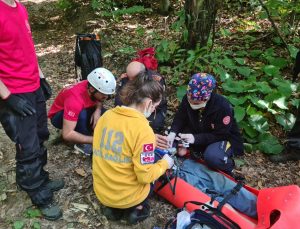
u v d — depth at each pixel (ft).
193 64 13.88
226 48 15.93
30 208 9.09
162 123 11.29
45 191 8.79
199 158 9.98
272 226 7.30
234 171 10.49
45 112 9.12
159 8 21.70
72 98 10.05
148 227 8.63
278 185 10.08
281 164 10.84
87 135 10.77
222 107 9.30
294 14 15.98
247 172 10.49
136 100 7.64
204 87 8.83
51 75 16.15
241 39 16.70
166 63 15.12
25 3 26.58
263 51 15.52
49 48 19.31
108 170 7.91
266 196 8.18
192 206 8.41
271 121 12.01
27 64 7.80
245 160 10.90
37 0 27.09
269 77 13.32
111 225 8.65
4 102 7.58
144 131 7.47
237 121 11.25
